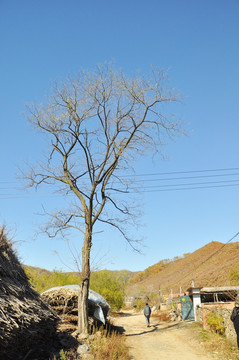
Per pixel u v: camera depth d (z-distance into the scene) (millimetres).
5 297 8227
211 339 13930
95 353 11320
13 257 10789
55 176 18672
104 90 18000
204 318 16750
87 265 15945
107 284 32406
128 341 15141
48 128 18203
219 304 18281
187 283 54656
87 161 18078
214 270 54156
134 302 49375
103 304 17312
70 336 13062
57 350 10875
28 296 10000
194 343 13875
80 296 15375
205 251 96000
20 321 7961
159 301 37875
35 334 9070
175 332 17141
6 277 9359
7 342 7117
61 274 24281
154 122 18844
